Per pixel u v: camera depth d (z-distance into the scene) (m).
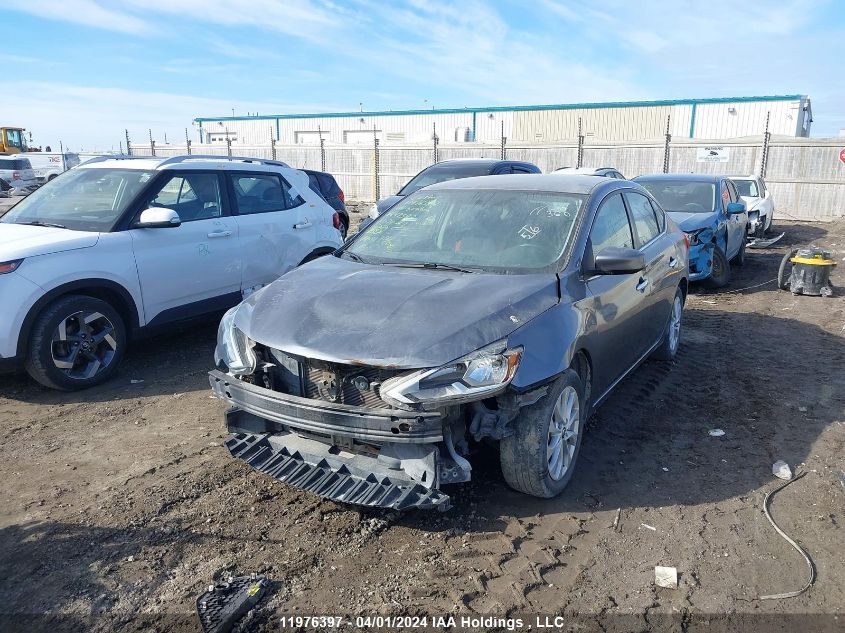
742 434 4.88
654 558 3.37
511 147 26.53
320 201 8.25
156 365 6.30
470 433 3.48
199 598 2.99
